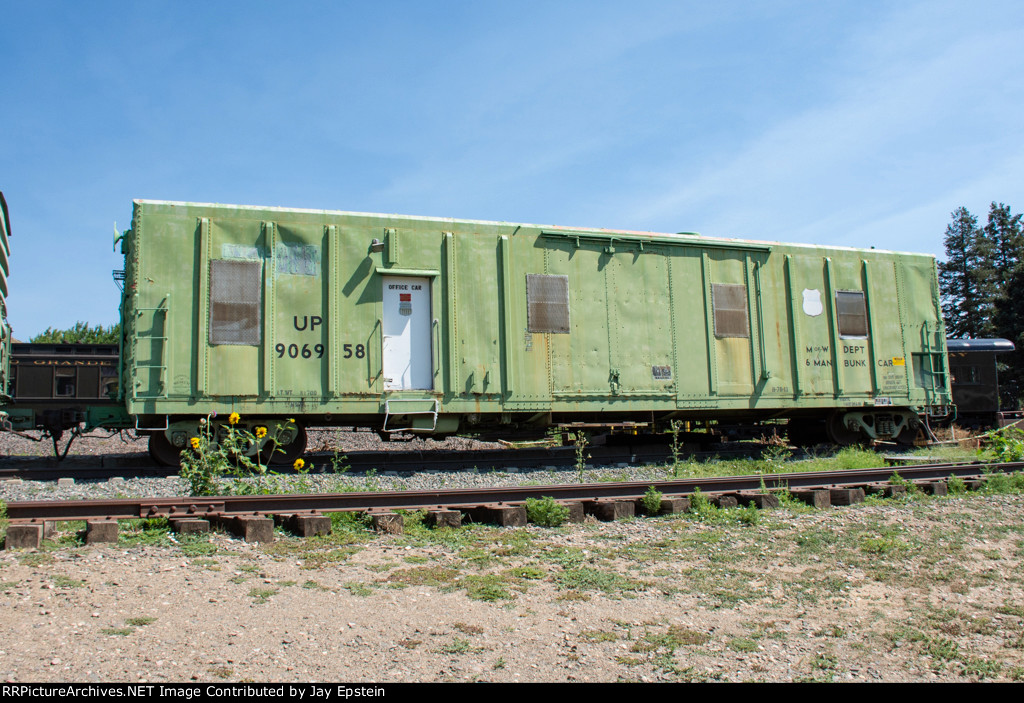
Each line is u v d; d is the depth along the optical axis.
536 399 12.42
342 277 11.59
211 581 5.33
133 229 10.73
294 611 4.79
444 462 12.73
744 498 8.74
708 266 13.95
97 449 17.52
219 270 11.00
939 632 4.82
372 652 4.17
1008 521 8.16
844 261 15.12
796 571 6.11
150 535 6.43
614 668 4.09
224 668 3.87
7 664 3.80
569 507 7.69
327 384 11.35
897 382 15.27
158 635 4.30
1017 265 39.66
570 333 12.77
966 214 50.09
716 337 13.80
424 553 6.30
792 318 14.45
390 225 11.93
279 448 11.70
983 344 21.66
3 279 11.49
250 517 6.55
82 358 18.69
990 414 21.66
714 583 5.69
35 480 10.43
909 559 6.50
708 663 4.20
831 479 9.70
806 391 14.38
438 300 12.09
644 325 13.31
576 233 12.99
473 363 12.12
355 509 7.29
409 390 11.82
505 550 6.41
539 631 4.60
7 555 5.73
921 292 15.88
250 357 11.05
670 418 14.56
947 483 9.98
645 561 6.29
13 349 18.48
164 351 10.66
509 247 12.55
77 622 4.45
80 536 6.30
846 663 4.29
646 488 8.63
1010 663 4.34
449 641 4.37
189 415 11.19
